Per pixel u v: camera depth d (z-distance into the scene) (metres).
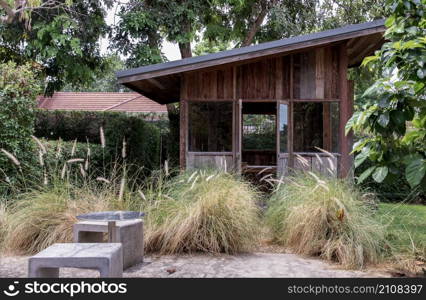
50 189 4.58
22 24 9.55
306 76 7.25
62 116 12.04
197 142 7.16
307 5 12.25
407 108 2.86
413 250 3.76
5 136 5.64
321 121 7.24
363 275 3.26
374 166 3.05
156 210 4.33
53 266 2.37
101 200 4.52
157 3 10.84
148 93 8.84
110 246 2.69
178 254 3.98
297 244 4.13
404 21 3.13
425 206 7.41
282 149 7.09
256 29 12.54
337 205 3.94
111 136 9.73
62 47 9.90
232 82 7.24
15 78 6.01
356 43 7.37
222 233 3.96
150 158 11.67
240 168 6.84
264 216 4.66
